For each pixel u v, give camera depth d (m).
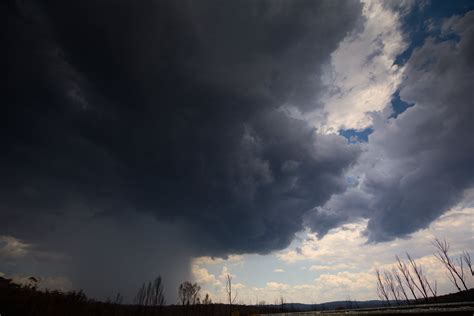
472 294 35.53
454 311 4.06
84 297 55.31
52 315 43.81
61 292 52.62
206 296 68.56
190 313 65.44
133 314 59.62
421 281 44.44
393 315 5.16
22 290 48.75
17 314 40.50
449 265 40.22
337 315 7.24
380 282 54.06
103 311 55.00
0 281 53.38
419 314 4.55
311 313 8.52
